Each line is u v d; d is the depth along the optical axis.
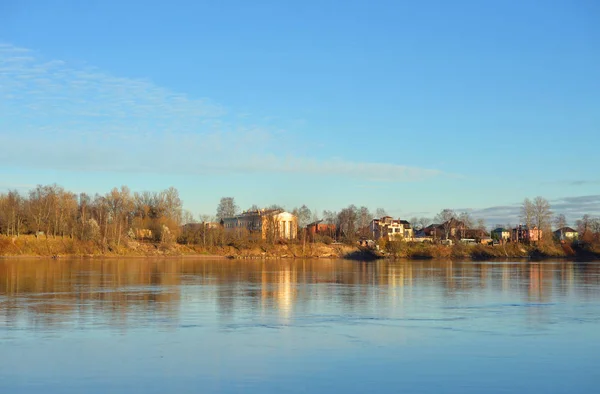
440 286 85.75
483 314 52.97
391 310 55.62
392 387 28.59
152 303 59.84
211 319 48.72
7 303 58.81
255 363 33.00
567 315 52.53
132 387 28.31
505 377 30.48
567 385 29.16
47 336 40.38
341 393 27.61
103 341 38.72
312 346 37.56
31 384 28.69
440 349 36.91
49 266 136.62
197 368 31.80
